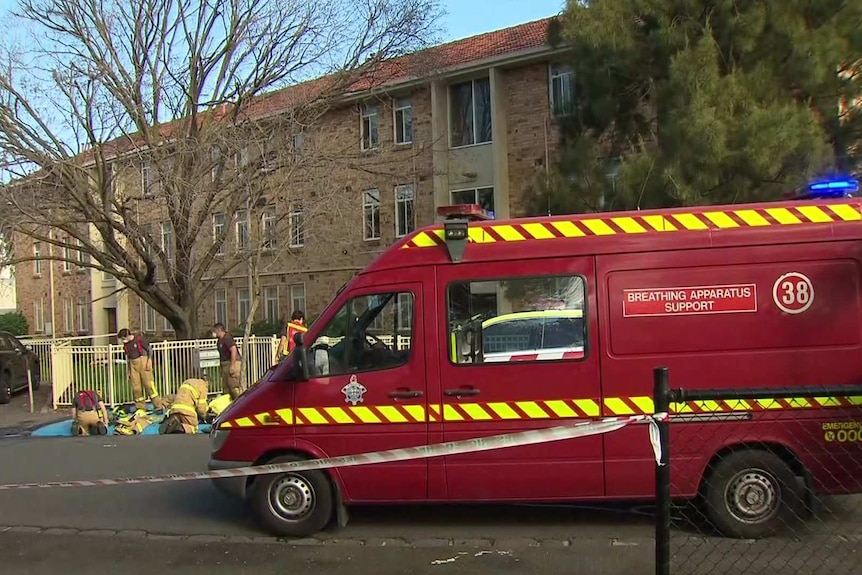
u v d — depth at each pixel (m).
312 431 6.43
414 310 6.38
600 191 13.88
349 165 20.80
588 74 14.13
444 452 5.50
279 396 6.50
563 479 6.16
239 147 18.47
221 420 6.66
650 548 5.91
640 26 13.59
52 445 12.10
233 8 19.75
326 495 6.43
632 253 6.19
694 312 6.09
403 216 26.12
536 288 6.27
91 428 13.59
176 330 20.88
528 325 6.25
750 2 12.66
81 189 18.47
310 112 20.09
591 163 14.16
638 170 12.61
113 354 17.11
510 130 23.98
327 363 6.50
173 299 21.03
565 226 6.32
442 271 6.38
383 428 6.34
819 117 12.23
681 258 6.13
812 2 12.42
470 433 6.24
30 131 17.89
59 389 17.56
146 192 18.84
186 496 8.23
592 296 6.18
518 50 23.16
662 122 13.04
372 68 20.94
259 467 6.25
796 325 6.01
